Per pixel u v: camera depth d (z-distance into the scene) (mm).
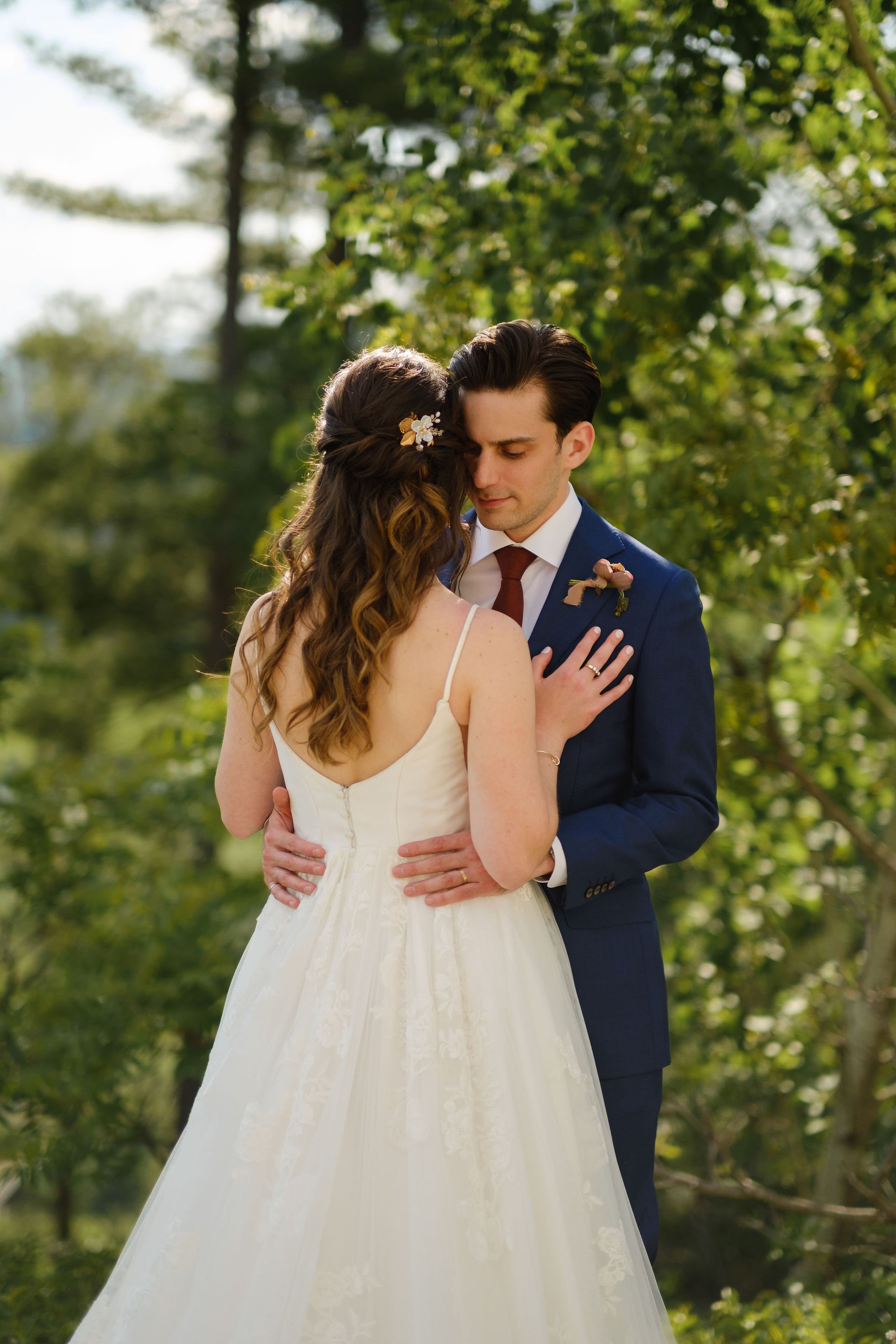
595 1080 1750
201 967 5086
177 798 5375
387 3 3426
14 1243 4012
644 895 2031
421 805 1683
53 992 5098
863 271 3109
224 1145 1662
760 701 3982
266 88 12414
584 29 3162
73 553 14102
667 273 3246
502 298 3426
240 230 13070
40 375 15625
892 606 3115
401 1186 1581
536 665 1812
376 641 1574
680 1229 6535
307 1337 1510
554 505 1980
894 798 4633
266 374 12883
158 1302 1599
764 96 3066
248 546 12945
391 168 3689
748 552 3479
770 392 3594
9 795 5949
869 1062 4113
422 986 1647
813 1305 3217
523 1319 1529
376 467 1608
